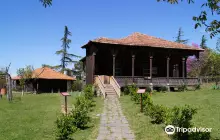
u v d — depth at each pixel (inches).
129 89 1120.8
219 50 2042.3
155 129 478.0
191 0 249.8
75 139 424.2
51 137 430.3
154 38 1445.6
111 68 1349.7
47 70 1974.7
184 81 1307.8
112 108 759.7
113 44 1194.6
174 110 427.2
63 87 1945.1
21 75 1684.3
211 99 826.8
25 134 447.2
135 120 571.2
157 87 1273.4
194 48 1362.0
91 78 1252.5
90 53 1282.0
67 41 2588.6
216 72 2060.8
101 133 462.3
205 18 257.8
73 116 505.4
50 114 650.2
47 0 290.8
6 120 564.7
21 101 991.0
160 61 1441.9
